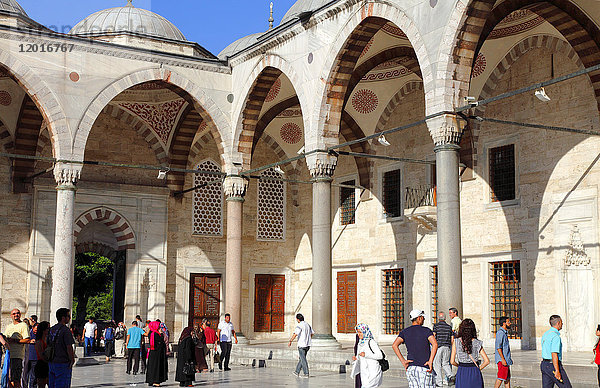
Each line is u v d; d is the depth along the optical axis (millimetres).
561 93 19078
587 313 18172
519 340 19672
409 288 23344
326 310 18453
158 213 25797
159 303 25359
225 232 27062
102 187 24938
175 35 26234
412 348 8836
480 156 21219
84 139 20297
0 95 23219
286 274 27969
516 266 20094
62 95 20125
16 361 12039
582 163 18453
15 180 23594
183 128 25672
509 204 20281
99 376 16797
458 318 13250
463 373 8898
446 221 14359
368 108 24453
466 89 14891
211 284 26703
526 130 19969
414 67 22000
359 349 10367
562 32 17469
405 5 15992
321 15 18766
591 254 18062
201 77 22516
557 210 18984
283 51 20406
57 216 19750
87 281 42594
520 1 16703
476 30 14750
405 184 23781
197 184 26703
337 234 26781
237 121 22438
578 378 13133
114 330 23234
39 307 23516
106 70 20938
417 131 23375
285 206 28219
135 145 25734
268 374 16594
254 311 27125
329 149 18703
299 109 26672
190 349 14070
